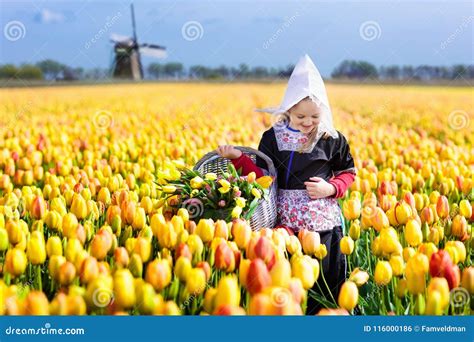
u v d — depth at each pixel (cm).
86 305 316
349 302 338
